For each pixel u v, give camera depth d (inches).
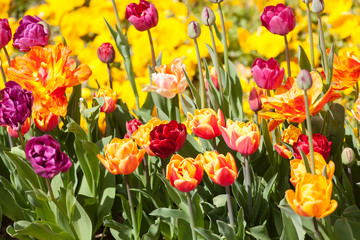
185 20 166.4
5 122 64.9
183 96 90.8
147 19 84.8
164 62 152.6
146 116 91.0
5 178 89.3
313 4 72.7
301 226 59.3
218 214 73.6
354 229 63.4
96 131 90.7
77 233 74.8
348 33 147.2
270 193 74.9
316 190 51.8
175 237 77.3
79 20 164.6
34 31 82.9
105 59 90.8
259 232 67.6
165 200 82.0
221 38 87.2
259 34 151.9
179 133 65.5
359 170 78.5
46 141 61.6
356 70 73.0
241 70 172.9
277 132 73.8
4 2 191.0
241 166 80.5
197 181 61.2
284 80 84.8
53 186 81.2
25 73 76.6
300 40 169.0
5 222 94.7
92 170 77.8
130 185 83.9
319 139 65.1
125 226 76.7
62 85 76.6
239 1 185.6
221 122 70.3
